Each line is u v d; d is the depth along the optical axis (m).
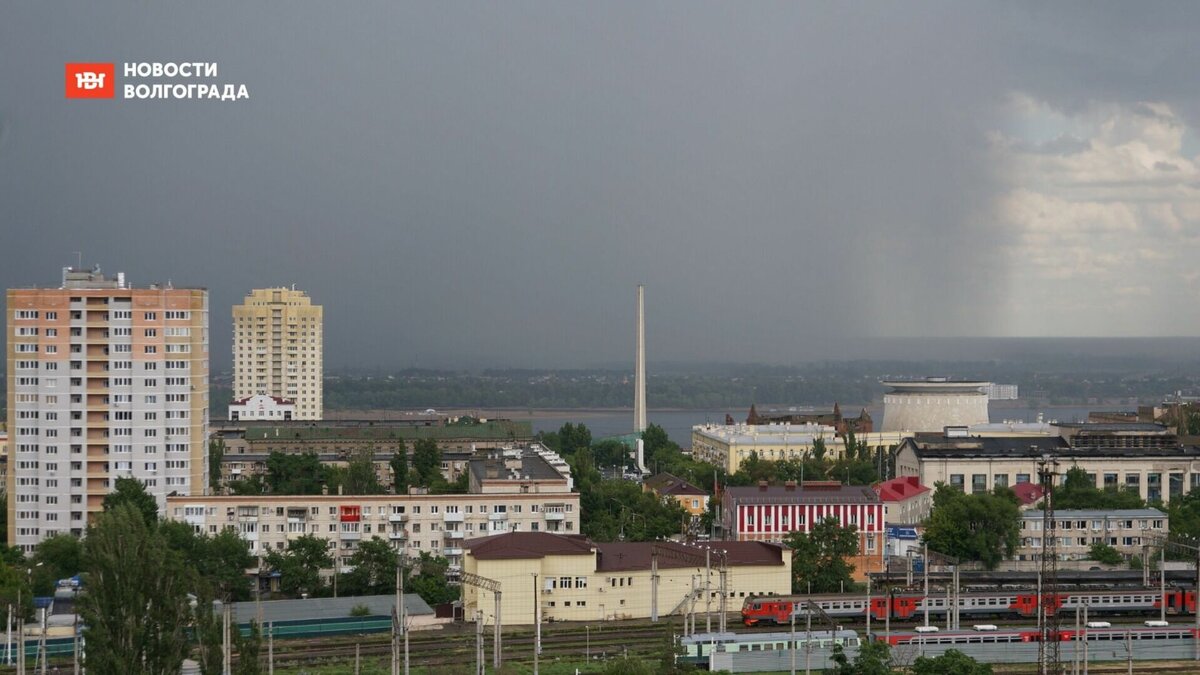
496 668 193.00
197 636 176.38
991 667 197.00
